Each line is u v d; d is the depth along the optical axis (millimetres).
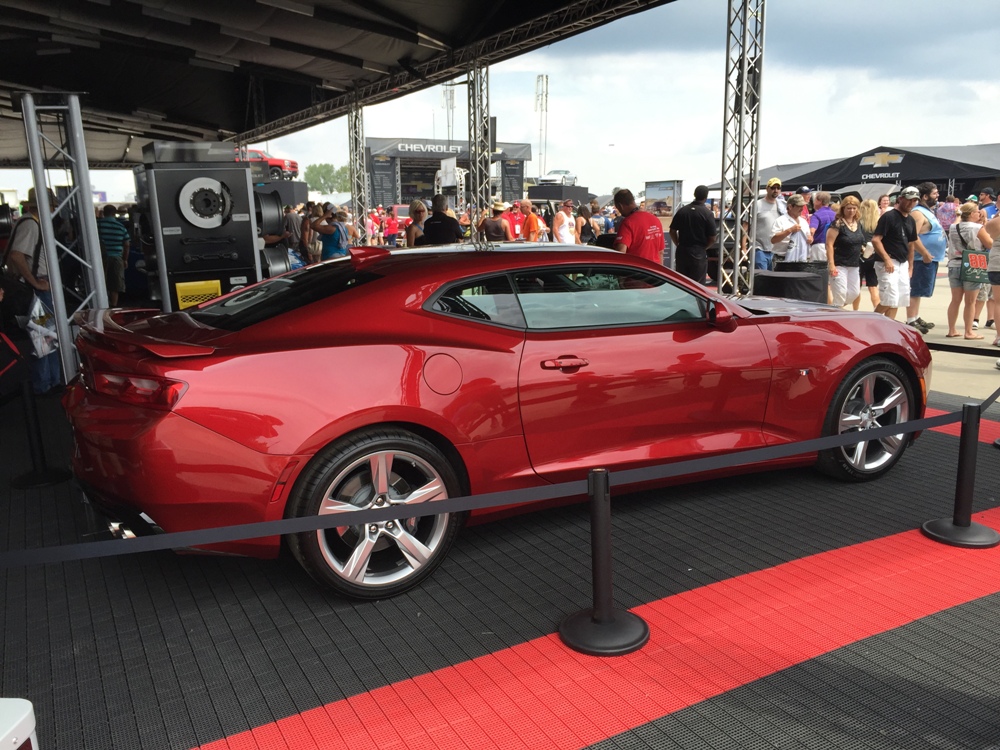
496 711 2342
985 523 3680
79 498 4266
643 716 2305
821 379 3922
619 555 3396
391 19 11289
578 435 3346
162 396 2658
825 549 3422
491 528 3764
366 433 2912
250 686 2496
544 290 3383
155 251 7445
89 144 26266
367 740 2223
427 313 3131
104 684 2525
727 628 2783
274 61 14719
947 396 6395
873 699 2365
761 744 2174
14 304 6344
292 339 2918
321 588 3109
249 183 7469
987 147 22672
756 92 8641
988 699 2359
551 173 40406
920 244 9016
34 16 13141
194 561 3451
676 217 8828
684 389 3545
